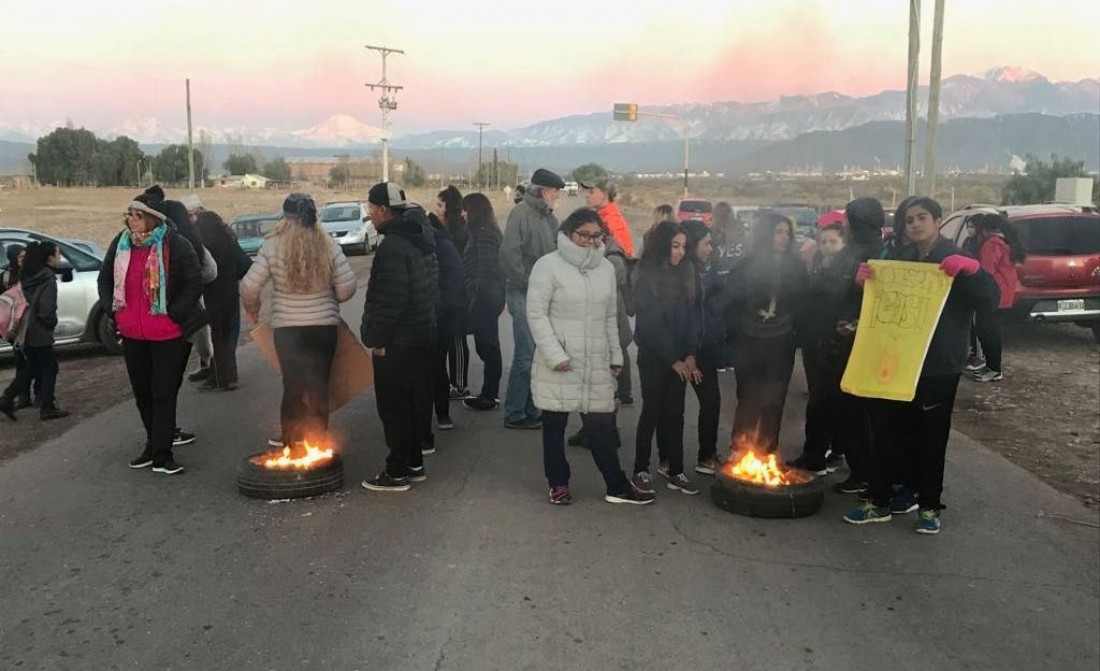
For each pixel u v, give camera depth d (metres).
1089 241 10.24
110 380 8.86
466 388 8.09
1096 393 8.39
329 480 5.42
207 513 5.07
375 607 3.88
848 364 4.77
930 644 3.65
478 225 7.46
